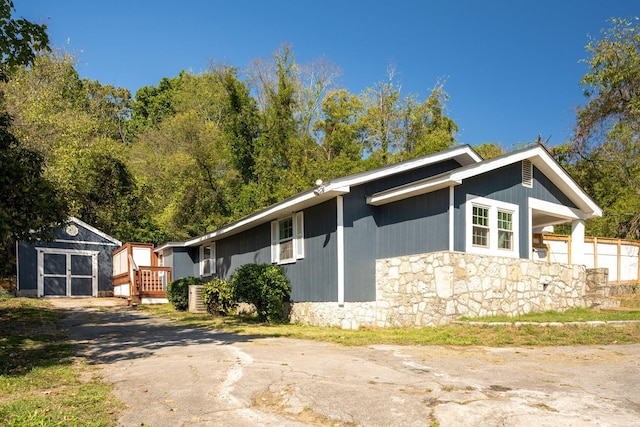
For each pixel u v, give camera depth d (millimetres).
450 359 7312
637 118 20172
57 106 25891
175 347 8875
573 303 13570
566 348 8242
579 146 22734
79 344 9375
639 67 19438
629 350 8008
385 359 7320
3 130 9133
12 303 16312
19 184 8453
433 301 10984
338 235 12195
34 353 8242
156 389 5676
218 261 20203
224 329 11805
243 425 4469
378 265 12758
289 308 14352
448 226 11445
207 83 43469
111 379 6289
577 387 5617
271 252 15633
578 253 15336
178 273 22344
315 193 11883
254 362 7121
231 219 29047
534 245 15742
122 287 21312
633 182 23250
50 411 4848
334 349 8391
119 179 29016
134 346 9078
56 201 9141
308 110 36938
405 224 12508
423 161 13336
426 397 5199
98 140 28031
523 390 5477
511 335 9297
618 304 13508
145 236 28938
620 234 21922
